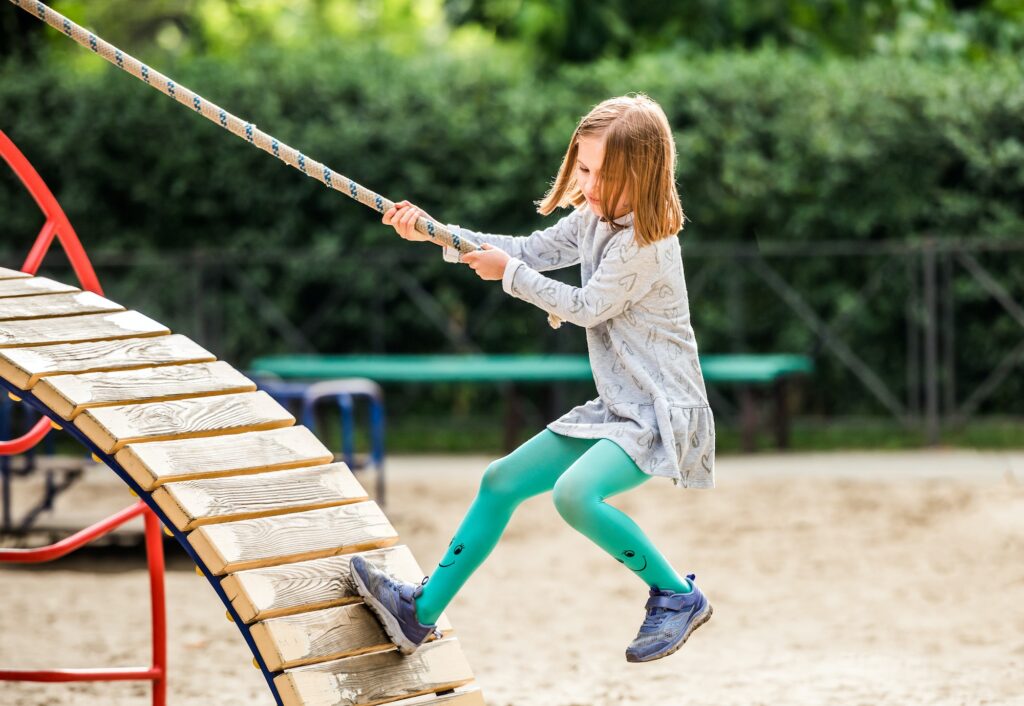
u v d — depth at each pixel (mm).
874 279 23203
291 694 6898
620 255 6926
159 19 36562
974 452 21531
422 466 21047
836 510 17312
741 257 23375
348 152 23406
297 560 7340
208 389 8000
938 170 23109
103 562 15680
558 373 20828
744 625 12641
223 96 23562
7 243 23922
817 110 22938
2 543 16078
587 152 6945
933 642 11898
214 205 23828
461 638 12391
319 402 22297
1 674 9117
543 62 26938
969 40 27016
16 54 24609
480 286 23828
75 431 7555
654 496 18406
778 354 23625
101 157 23703
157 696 9383
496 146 23250
